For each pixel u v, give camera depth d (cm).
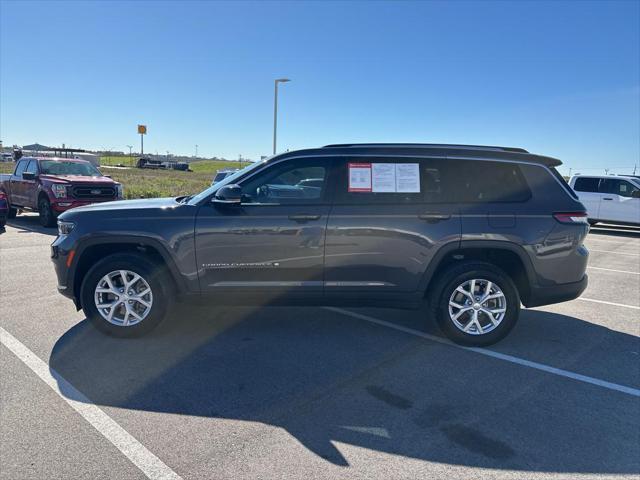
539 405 346
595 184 1617
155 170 7269
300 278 447
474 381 383
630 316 568
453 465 274
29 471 260
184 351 432
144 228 441
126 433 299
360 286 449
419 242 441
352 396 354
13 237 1098
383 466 272
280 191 452
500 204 450
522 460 279
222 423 314
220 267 443
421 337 481
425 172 453
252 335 477
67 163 1395
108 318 452
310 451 285
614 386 379
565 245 451
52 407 329
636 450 291
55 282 664
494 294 452
